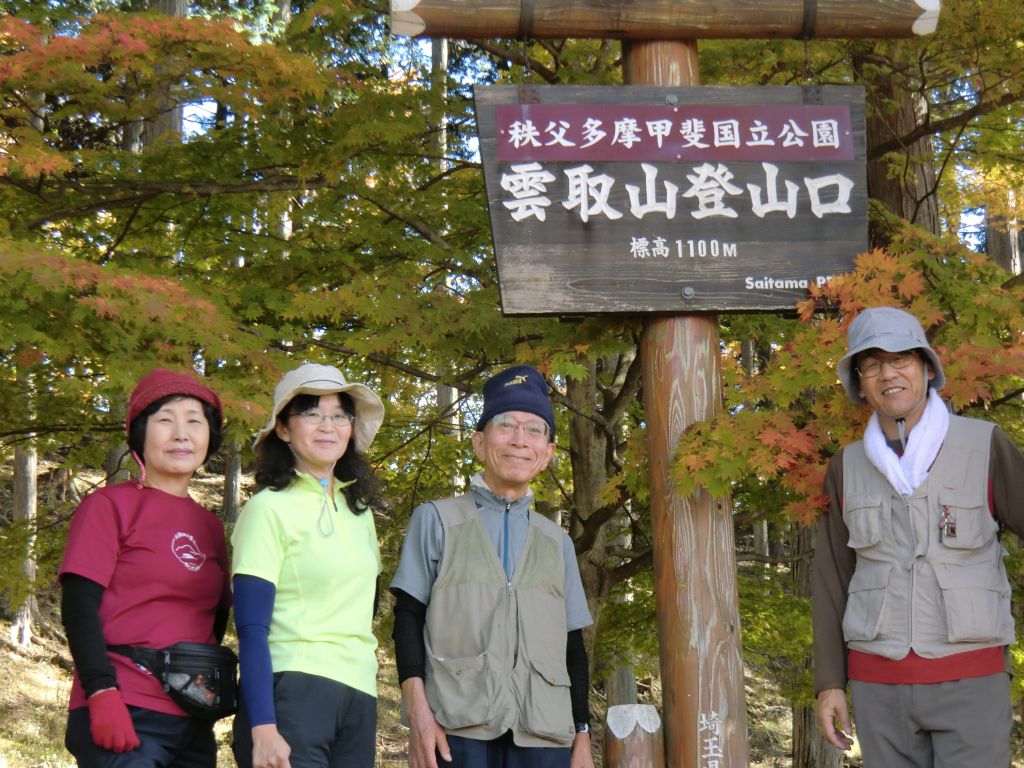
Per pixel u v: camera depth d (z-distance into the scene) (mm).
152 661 2521
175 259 6059
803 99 3893
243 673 2508
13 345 3799
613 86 3820
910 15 3912
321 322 5461
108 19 4359
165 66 4809
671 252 3762
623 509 7246
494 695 2766
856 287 3691
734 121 3852
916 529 2801
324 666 2588
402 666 2879
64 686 13102
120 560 2578
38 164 4074
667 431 3781
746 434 3576
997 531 2857
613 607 7641
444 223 6270
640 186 3777
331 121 5383
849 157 3881
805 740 10016
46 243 4836
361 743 2637
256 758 2428
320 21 6195
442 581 2895
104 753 2418
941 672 2727
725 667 3643
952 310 4113
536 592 2912
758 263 3793
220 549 2756
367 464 2898
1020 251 13664
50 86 4691
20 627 13828
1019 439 5320
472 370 5121
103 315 3727
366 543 2775
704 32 3918
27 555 6172
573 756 2928
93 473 15820
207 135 5770
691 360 3803
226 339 4070
